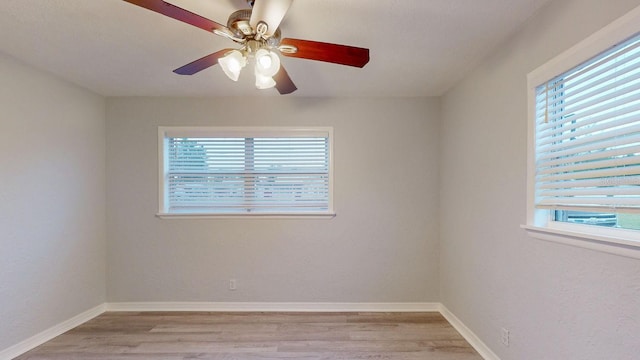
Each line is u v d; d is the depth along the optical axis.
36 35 1.87
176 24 1.75
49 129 2.49
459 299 2.61
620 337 1.19
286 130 3.07
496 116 2.05
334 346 2.35
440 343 2.40
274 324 2.72
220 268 3.05
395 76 2.53
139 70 2.40
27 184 2.33
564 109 1.51
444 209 2.94
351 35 1.87
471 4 1.55
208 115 3.05
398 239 3.06
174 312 2.99
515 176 1.84
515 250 1.84
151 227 3.03
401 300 3.05
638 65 1.15
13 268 2.23
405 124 3.06
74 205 2.70
